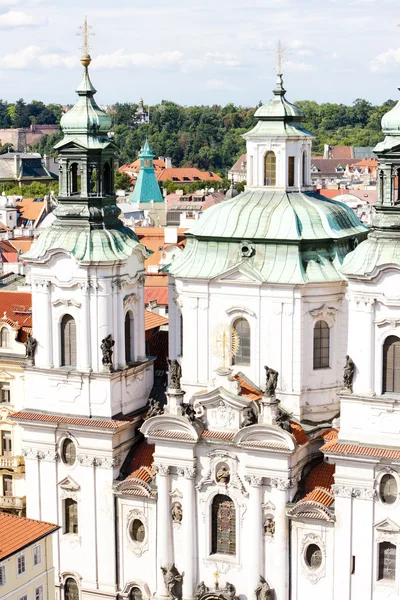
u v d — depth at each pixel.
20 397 157.88
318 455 122.75
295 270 120.62
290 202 126.31
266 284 120.69
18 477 159.88
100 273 126.31
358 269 111.69
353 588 115.44
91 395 128.62
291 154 128.50
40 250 128.75
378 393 112.88
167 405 123.50
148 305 192.38
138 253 131.12
